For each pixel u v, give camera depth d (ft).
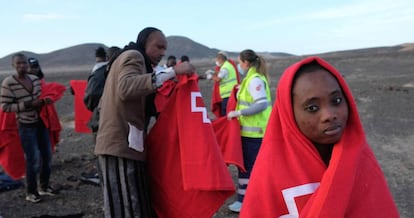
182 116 11.79
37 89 20.80
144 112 11.88
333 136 5.36
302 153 5.68
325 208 5.24
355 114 5.53
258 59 18.19
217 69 33.30
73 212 19.36
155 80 10.90
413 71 97.40
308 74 5.42
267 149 5.97
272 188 5.79
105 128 11.38
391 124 38.96
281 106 5.73
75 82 22.66
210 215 11.89
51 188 21.93
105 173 11.49
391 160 27.02
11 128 21.83
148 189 12.25
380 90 63.05
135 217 11.43
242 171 18.12
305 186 5.62
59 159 28.45
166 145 12.03
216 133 17.69
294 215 5.66
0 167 27.50
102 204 20.35
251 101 17.58
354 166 5.39
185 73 11.47
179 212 11.99
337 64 130.82
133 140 11.33
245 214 5.93
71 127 40.98
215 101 31.86
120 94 10.99
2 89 20.27
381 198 5.60
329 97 5.32
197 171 11.55
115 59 11.97
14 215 19.13
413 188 21.40
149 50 12.45
